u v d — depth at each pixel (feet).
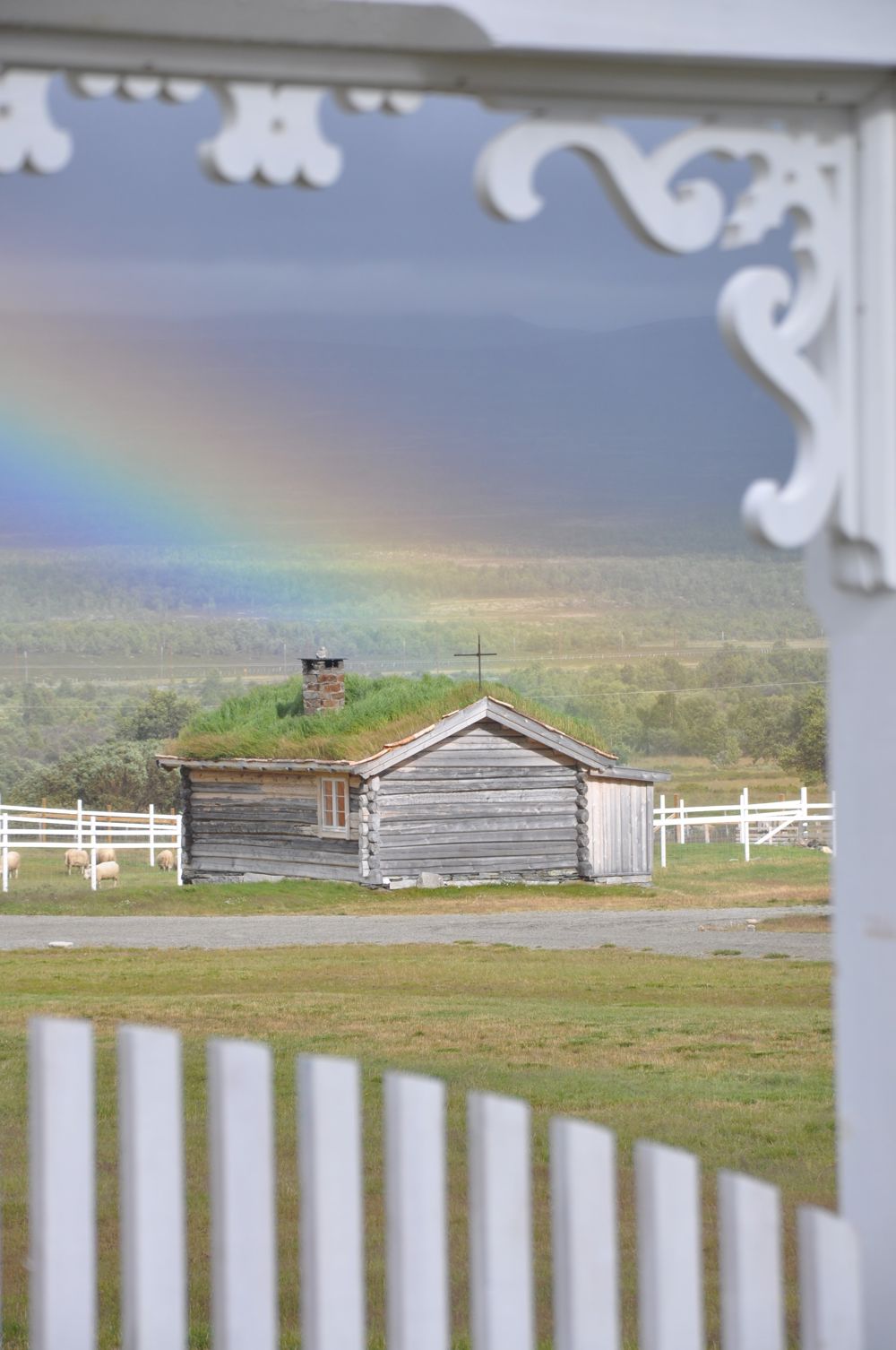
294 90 16.96
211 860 292.61
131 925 214.69
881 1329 19.92
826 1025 110.93
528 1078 86.99
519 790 278.26
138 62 16.29
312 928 209.97
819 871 312.50
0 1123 71.26
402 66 17.13
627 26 17.24
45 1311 14.96
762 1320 17.04
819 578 20.38
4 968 156.87
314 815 275.59
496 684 284.41
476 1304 16.02
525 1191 16.06
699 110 18.62
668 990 138.82
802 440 19.12
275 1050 97.04
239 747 284.20
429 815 270.87
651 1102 79.61
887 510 18.79
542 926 209.05
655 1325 16.67
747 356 18.53
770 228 18.93
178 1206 15.21
